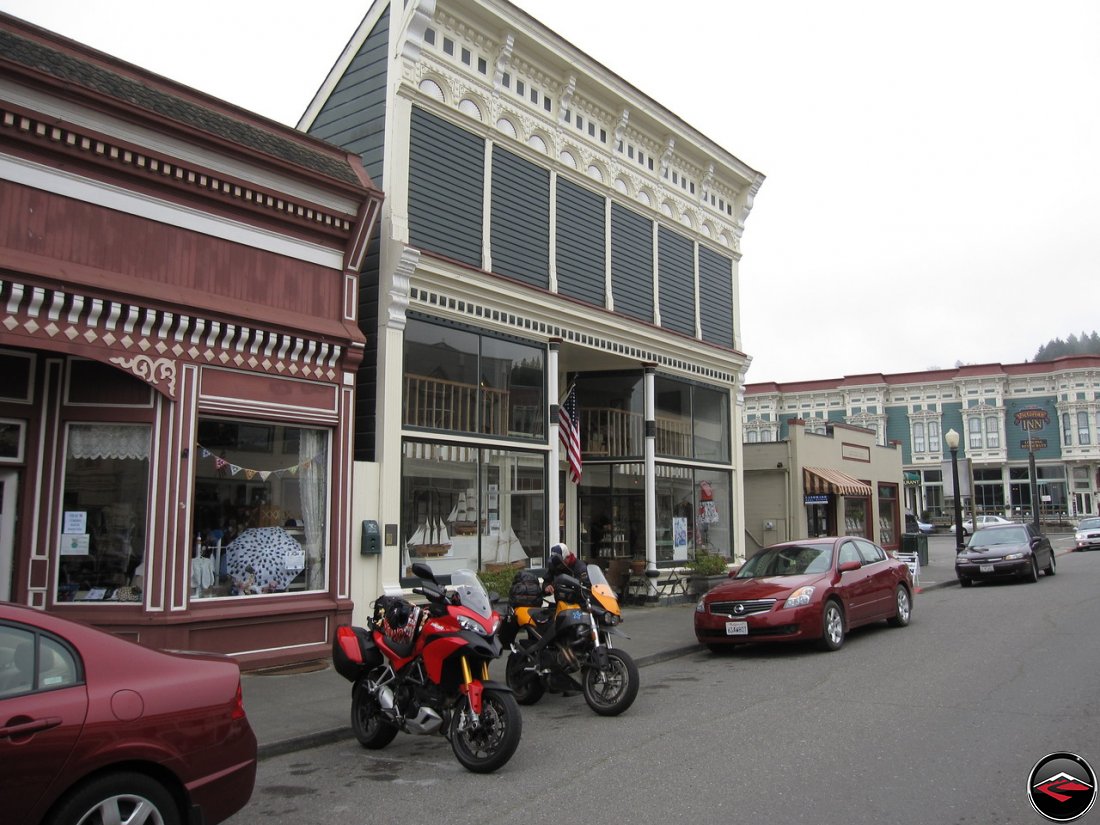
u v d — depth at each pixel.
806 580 11.66
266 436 10.48
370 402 11.84
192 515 9.54
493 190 13.84
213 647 9.58
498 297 13.53
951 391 64.62
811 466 23.92
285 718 7.79
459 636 6.48
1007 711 7.50
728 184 20.23
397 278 11.81
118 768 4.14
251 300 10.37
